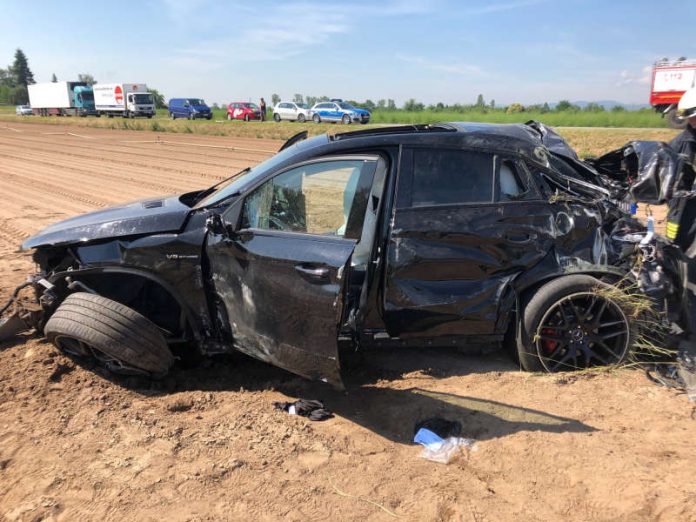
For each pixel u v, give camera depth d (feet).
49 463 10.51
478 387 13.28
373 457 10.81
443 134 13.21
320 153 13.08
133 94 171.32
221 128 118.21
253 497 9.64
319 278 11.09
